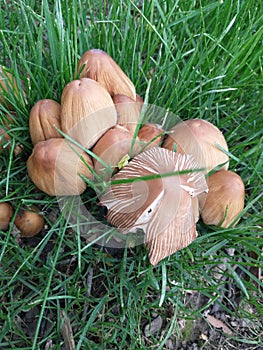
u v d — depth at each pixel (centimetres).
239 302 16
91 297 15
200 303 16
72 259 16
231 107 19
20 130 16
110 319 15
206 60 18
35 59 17
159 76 17
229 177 15
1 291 15
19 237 16
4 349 14
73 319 15
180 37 19
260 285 16
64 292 15
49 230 16
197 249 15
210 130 15
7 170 16
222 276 17
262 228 16
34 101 17
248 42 17
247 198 17
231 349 16
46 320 15
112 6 20
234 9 20
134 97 16
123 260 15
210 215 15
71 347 14
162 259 15
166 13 19
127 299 15
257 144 17
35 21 19
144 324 15
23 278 15
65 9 18
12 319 14
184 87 17
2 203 15
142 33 18
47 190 14
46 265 15
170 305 16
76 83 14
